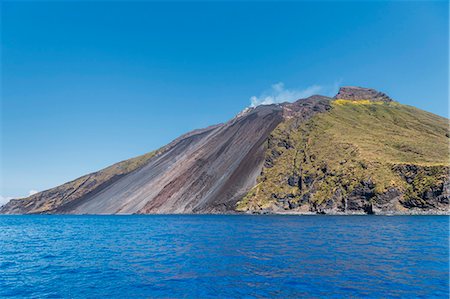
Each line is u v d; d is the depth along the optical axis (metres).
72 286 24.39
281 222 96.00
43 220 175.25
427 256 33.97
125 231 77.94
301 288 22.52
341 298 20.30
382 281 24.06
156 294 21.84
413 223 80.56
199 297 21.03
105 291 22.86
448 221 86.88
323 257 34.09
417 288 22.25
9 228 105.38
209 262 32.66
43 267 32.16
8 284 25.27
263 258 34.28
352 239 49.38
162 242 51.56
